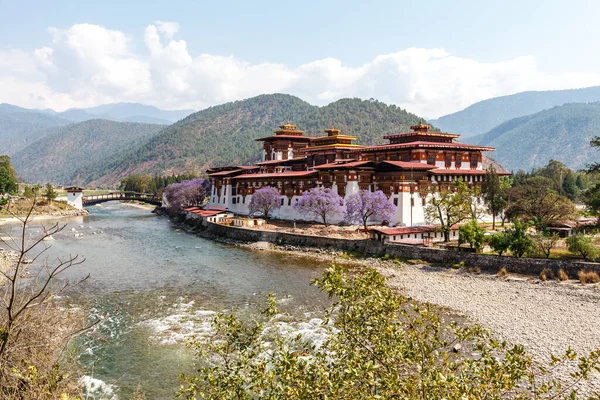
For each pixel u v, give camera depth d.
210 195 151.25
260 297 54.28
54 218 152.38
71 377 22.00
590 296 50.25
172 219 153.88
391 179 98.00
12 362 17.06
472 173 108.19
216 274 67.25
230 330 17.62
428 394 13.23
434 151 107.12
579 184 166.62
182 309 49.38
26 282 53.16
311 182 112.12
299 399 13.92
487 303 50.50
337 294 16.41
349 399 13.85
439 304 50.69
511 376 14.51
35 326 19.12
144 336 41.06
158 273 67.62
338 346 15.87
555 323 43.19
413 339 15.48
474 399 12.71
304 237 90.06
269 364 19.55
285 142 160.38
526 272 60.62
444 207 89.75
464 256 67.25
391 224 96.88
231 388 15.48
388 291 16.52
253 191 131.25
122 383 32.09
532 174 179.88
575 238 61.59
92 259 78.12
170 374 33.53
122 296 54.44
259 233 97.62
